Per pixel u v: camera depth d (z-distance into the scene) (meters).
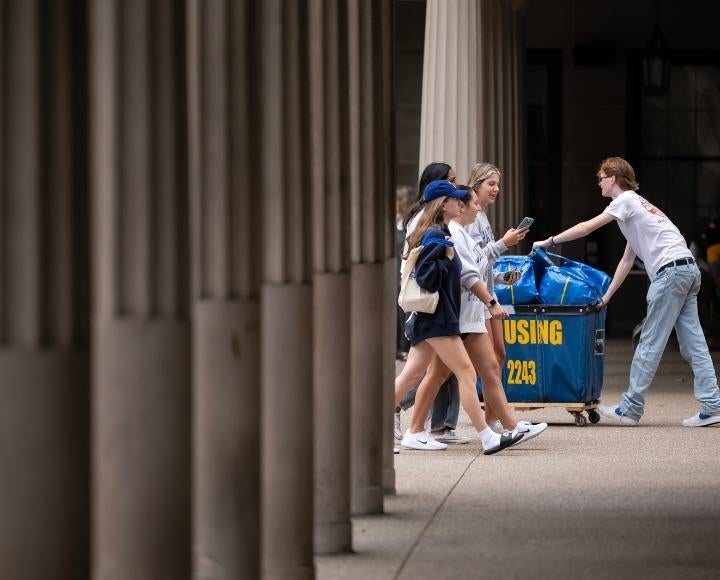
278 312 12.27
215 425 10.24
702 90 49.66
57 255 7.51
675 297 23.05
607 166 23.64
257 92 10.36
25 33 7.41
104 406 8.31
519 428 20.48
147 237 8.26
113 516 8.34
